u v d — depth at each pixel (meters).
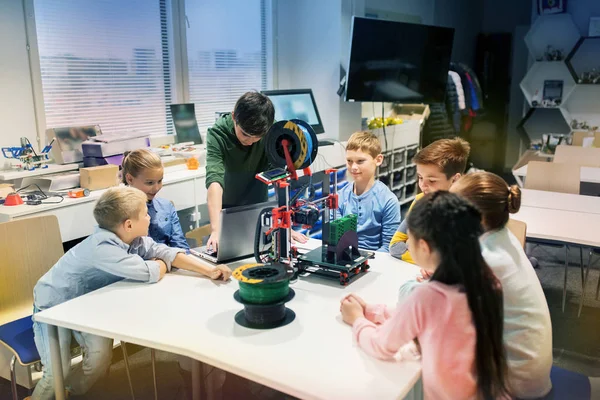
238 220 2.04
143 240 2.06
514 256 1.51
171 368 2.63
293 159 1.90
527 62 7.25
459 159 2.12
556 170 3.85
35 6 3.30
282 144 1.89
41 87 3.33
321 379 1.29
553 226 2.81
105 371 2.19
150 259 2.04
